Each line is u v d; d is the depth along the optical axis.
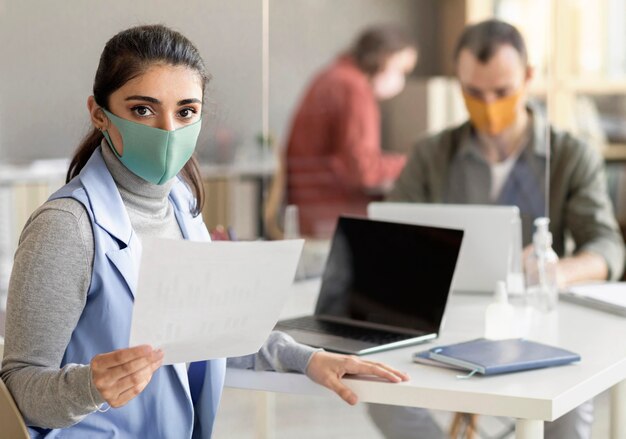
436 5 4.80
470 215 2.50
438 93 4.85
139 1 2.46
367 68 4.88
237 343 1.51
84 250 1.52
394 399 1.69
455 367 1.79
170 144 1.55
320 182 4.88
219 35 2.57
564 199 3.33
